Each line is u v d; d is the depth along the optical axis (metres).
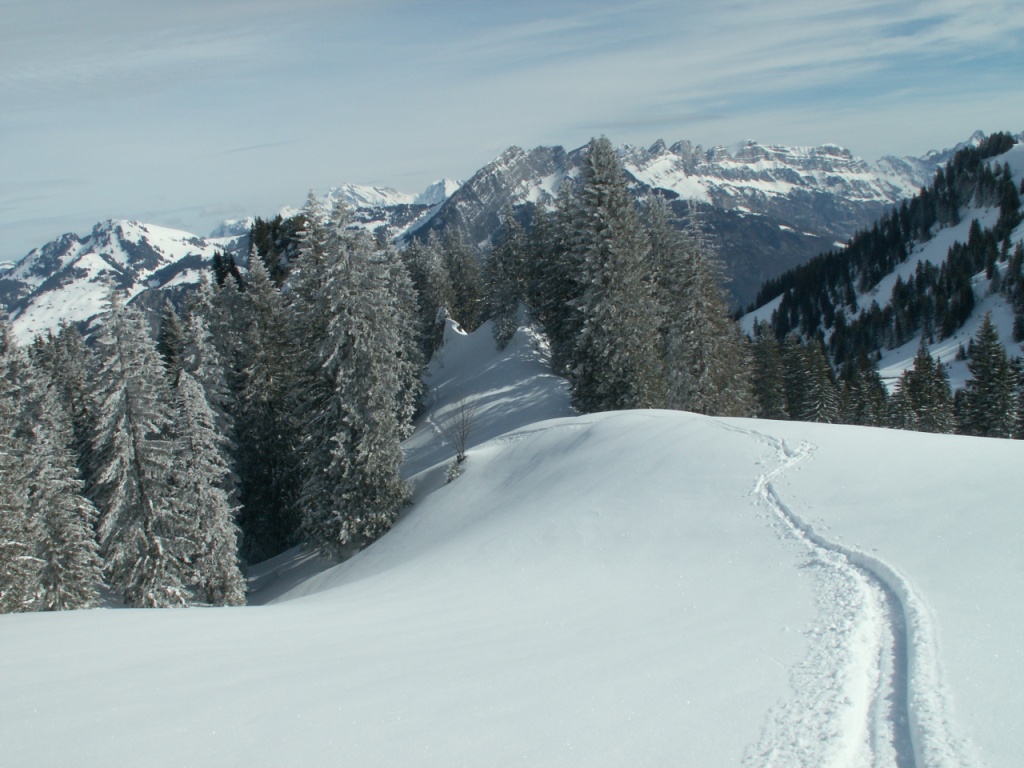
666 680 7.10
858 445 18.39
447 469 33.56
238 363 43.91
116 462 26.98
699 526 15.83
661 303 45.94
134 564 27.84
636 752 5.45
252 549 41.16
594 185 39.16
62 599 26.86
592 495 20.23
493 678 7.38
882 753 5.50
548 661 8.01
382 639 9.72
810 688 6.68
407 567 20.31
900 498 14.01
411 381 53.81
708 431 22.69
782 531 14.12
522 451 29.88
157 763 5.43
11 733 6.10
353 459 31.53
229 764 5.39
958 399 69.62
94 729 6.14
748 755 5.40
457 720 6.17
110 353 27.25
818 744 5.56
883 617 8.73
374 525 31.19
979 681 6.47
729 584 11.73
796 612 9.40
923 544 11.25
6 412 27.48
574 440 27.64
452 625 10.72
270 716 6.36
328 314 31.39
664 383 40.41
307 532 33.06
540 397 51.94
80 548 28.12
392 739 5.78
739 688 6.79
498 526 21.30
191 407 29.75
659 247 49.19
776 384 64.06
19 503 25.17
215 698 6.91
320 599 16.98
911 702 6.18
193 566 30.03
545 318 54.91
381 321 32.00
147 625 11.02
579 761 5.30
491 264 71.75
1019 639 7.32
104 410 26.97
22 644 9.41
